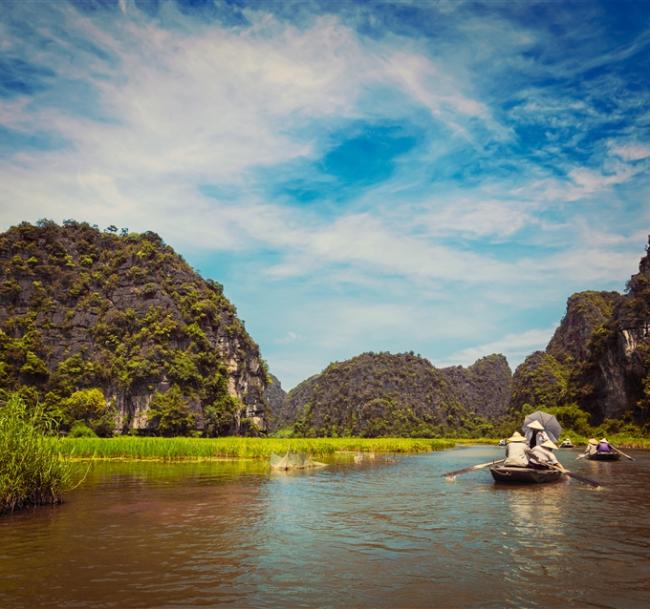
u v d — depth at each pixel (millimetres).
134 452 33844
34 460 14102
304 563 8555
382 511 13617
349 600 6828
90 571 8062
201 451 34094
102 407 88250
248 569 8195
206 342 107250
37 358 90125
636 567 8312
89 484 19781
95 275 110625
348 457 38844
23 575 7855
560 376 150625
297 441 45969
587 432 90125
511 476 19359
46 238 112750
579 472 24891
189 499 15797
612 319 101688
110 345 100812
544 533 10852
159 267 115438
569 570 8156
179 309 109875
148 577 7777
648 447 61219
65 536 10508
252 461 32469
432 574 7957
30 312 99562
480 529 11273
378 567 8312
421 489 18250
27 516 12695
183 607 6551
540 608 6566
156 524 11812
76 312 103375
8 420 13797
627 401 92500
